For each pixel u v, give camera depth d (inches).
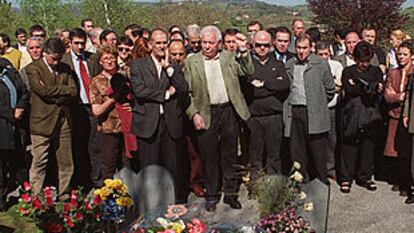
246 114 223.6
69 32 274.4
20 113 230.1
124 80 228.5
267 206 136.1
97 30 309.7
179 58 225.0
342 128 256.4
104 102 231.6
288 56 258.1
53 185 252.2
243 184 145.9
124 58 245.8
